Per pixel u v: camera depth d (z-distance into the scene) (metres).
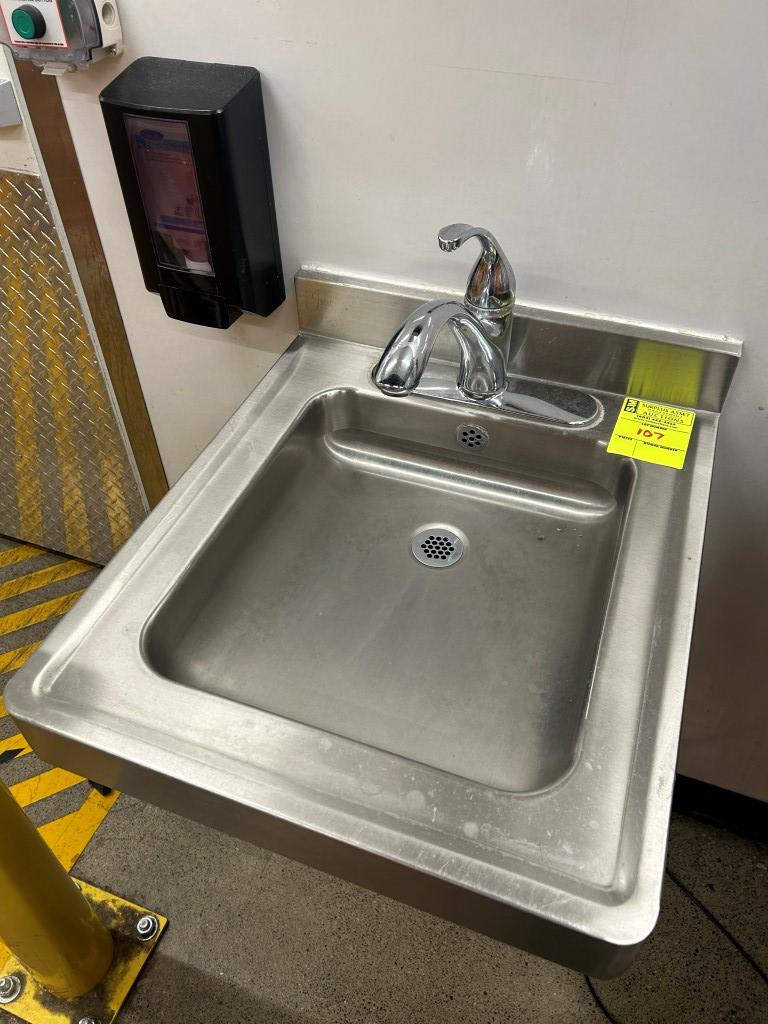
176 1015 1.33
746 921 1.43
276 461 0.94
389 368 0.73
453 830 0.60
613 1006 1.34
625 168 0.80
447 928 1.42
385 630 0.87
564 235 0.87
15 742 1.67
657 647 0.71
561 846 0.59
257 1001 1.34
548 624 0.87
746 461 0.99
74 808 1.57
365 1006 1.34
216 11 0.83
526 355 0.97
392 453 1.05
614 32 0.71
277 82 0.86
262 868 1.49
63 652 0.73
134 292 1.16
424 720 0.79
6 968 1.36
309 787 0.63
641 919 0.55
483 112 0.80
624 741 0.65
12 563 1.99
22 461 1.69
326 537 0.97
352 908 1.44
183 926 1.42
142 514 1.66
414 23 0.77
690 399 0.94
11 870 1.03
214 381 1.23
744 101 0.72
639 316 0.91
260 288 0.99
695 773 1.49
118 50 0.89
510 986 1.36
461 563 0.94
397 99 0.83
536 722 0.78
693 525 0.82
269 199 0.95
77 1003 1.33
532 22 0.73
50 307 1.30
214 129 0.82
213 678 0.82
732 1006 1.33
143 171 0.90
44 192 1.13
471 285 0.85
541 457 0.97
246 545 0.92
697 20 0.69
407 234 0.93
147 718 0.68
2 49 0.94
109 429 1.48
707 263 0.84
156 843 1.52
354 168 0.90
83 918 1.26
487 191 0.86
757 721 1.32
